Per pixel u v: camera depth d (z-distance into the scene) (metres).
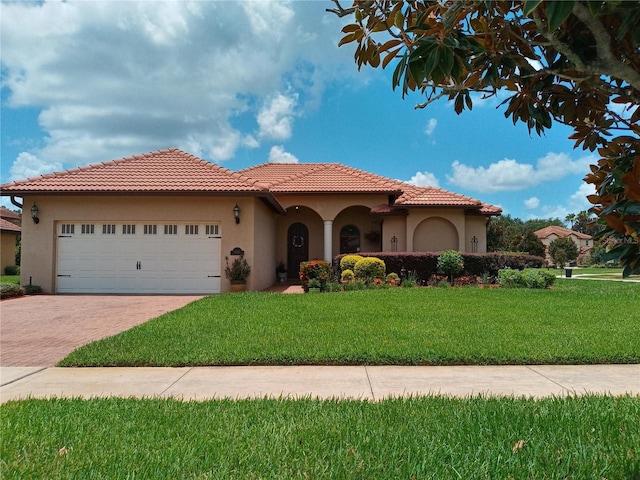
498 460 3.25
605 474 3.04
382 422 4.03
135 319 10.23
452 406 4.44
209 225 15.96
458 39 2.02
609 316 9.45
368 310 10.23
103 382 5.54
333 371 5.96
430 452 3.41
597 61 1.85
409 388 5.22
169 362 6.28
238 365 6.27
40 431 3.86
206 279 15.84
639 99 2.18
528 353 6.41
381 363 6.27
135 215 15.79
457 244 19.38
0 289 13.96
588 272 37.25
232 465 3.24
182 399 4.78
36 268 15.72
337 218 22.53
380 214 19.70
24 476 3.06
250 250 15.88
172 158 17.92
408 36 2.51
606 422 3.96
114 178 16.20
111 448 3.53
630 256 1.83
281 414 4.27
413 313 9.80
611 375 5.71
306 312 10.02
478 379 5.55
